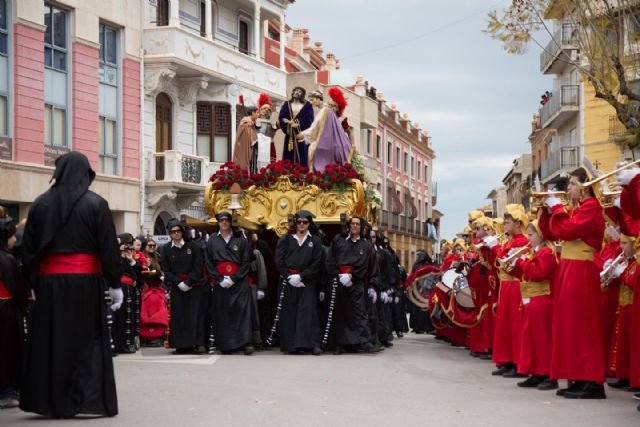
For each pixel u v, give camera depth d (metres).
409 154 66.81
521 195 72.00
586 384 9.70
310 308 15.17
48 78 26.59
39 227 8.38
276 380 10.98
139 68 30.08
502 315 12.02
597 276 9.76
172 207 31.91
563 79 45.12
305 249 15.15
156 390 9.99
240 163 18.38
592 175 9.66
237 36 36.00
